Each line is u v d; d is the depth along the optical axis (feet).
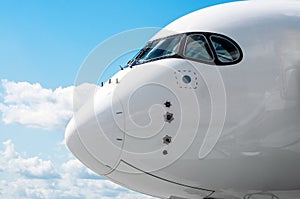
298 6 36.81
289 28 34.17
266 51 32.94
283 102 31.83
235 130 31.42
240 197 35.55
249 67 32.40
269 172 32.50
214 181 32.91
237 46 33.24
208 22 35.27
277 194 34.96
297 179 33.06
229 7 37.04
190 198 36.68
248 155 31.63
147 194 37.40
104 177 35.60
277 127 31.65
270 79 32.14
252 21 34.76
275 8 36.22
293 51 32.96
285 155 31.89
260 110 31.63
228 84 31.91
